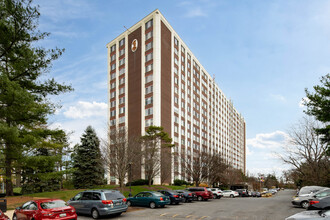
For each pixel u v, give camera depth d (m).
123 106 58.72
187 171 46.38
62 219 11.07
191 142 64.69
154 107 51.53
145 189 34.41
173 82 58.44
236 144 120.56
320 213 9.55
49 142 24.95
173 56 59.59
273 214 16.30
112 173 30.28
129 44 60.00
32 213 11.25
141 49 56.81
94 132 42.19
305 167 33.19
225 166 48.72
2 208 15.88
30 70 19.05
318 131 21.31
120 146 28.59
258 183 91.69
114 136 30.08
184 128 61.69
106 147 30.39
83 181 39.69
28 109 19.06
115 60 63.41
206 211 17.91
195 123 68.56
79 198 15.19
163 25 56.56
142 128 53.06
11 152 19.81
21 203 20.81
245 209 19.31
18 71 19.44
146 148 34.28
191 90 67.50
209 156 45.91
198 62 73.81
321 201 13.64
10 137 17.88
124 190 32.03
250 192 49.19
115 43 64.19
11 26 16.52
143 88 54.62
